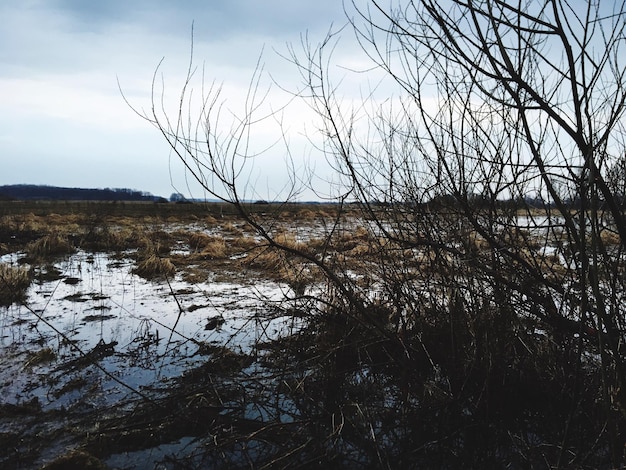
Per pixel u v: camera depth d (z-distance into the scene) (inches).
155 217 1050.1
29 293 279.1
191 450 114.7
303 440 118.0
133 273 354.0
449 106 117.4
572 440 113.9
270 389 144.9
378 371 157.6
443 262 140.2
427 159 130.6
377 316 171.8
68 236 581.0
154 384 148.6
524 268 122.7
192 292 283.9
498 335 136.3
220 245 476.7
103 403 135.3
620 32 73.4
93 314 232.2
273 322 214.8
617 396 99.3
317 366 152.9
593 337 109.7
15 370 158.6
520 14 67.8
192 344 186.2
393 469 108.2
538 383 133.3
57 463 101.6
